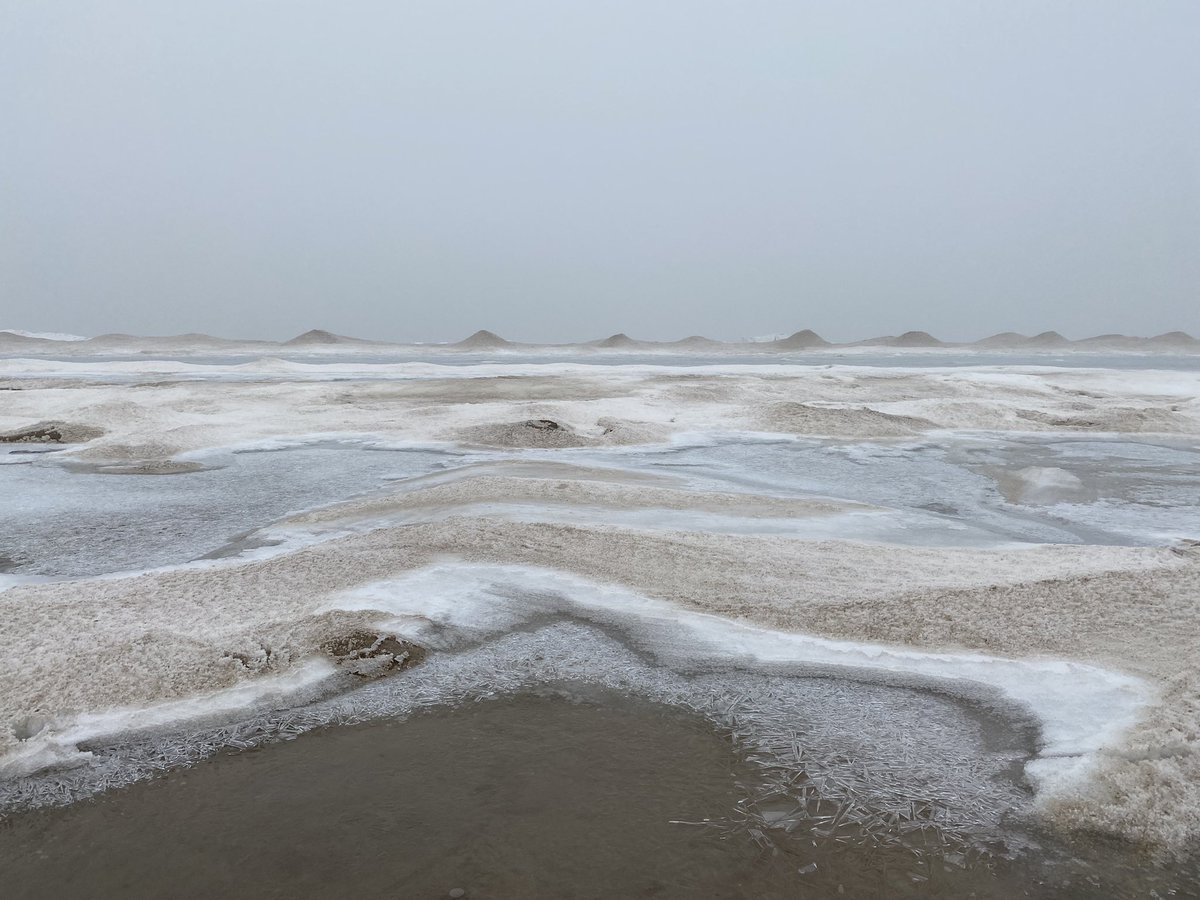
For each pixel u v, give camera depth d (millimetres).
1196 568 8039
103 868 3746
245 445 18984
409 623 6457
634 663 5902
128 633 6348
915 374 46750
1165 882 3551
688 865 3664
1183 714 4812
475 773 4500
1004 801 4141
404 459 17109
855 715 5086
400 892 3498
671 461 16969
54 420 21469
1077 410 27125
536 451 18203
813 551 9008
